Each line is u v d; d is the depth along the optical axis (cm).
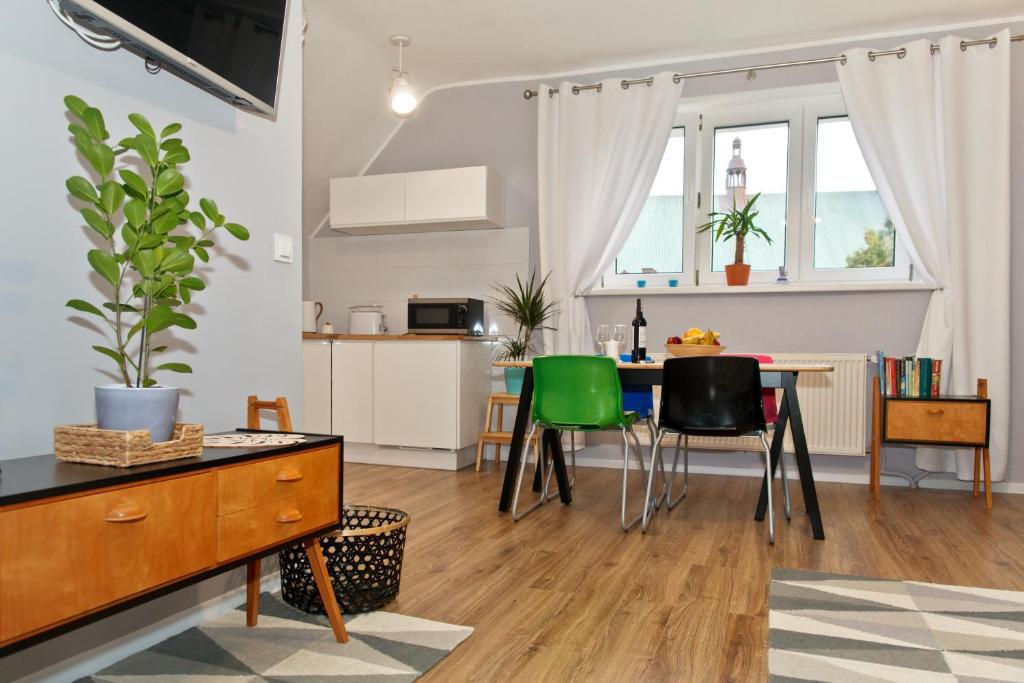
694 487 413
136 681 167
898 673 173
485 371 491
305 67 433
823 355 423
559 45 443
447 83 512
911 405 371
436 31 423
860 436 416
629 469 472
